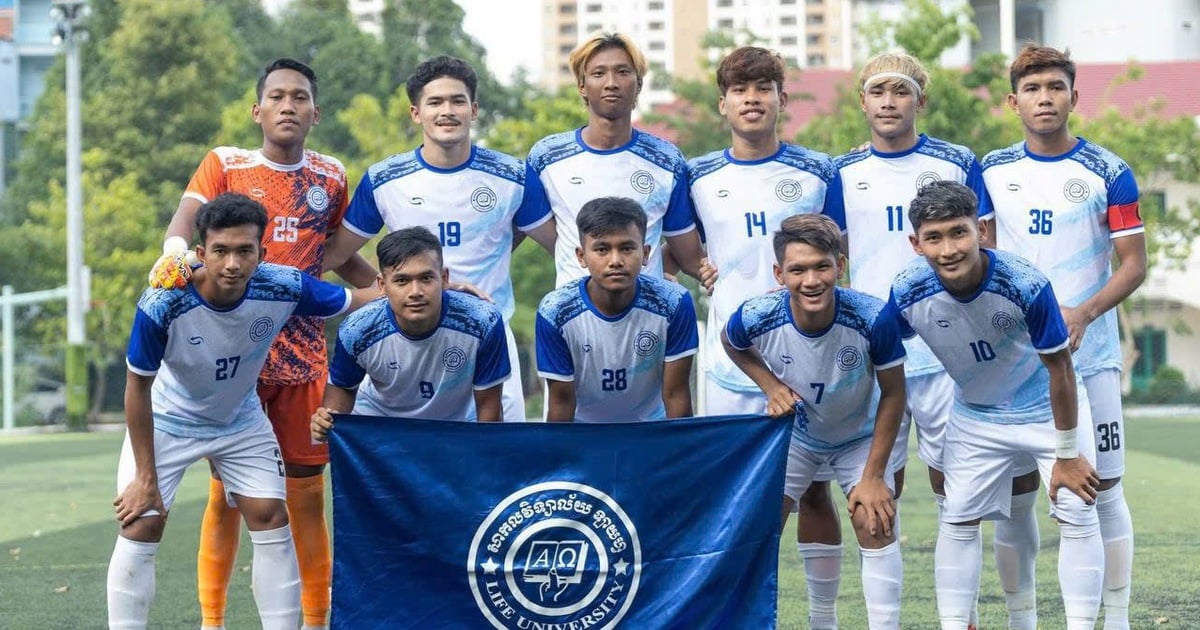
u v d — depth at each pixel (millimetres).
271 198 5703
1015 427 5184
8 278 32000
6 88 45562
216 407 5195
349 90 40719
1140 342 32250
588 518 4793
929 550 7996
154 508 5070
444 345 5047
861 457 5348
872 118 5855
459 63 5805
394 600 4766
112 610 5078
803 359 5090
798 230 4828
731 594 4805
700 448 4844
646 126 31000
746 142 5797
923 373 5723
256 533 5262
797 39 103750
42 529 9742
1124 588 5629
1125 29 46531
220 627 5785
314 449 5680
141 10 35625
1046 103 5625
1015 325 4977
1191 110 35062
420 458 4789
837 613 6312
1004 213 5781
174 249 5078
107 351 30625
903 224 5828
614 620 4785
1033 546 5684
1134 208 5641
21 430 25500
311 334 5691
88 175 32062
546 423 4809
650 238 5852
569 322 5168
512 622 4773
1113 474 5637
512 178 5883
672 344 5203
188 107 35625
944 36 24391
